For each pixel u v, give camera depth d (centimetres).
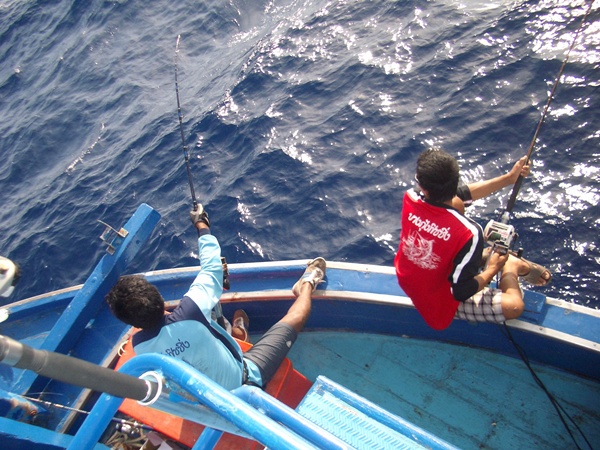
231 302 406
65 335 379
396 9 845
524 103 611
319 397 245
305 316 348
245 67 892
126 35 1215
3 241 778
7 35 1419
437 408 361
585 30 657
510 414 348
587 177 527
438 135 623
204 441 208
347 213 596
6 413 334
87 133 971
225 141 772
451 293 304
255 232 615
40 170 928
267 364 311
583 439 328
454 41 731
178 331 250
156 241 663
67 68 1185
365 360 397
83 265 691
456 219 274
